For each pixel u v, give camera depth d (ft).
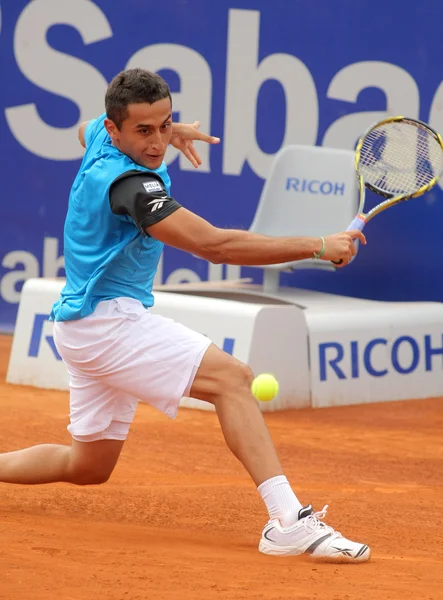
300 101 89.51
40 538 37.86
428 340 78.28
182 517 44.37
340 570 35.37
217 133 90.99
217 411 36.99
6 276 96.58
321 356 73.36
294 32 88.99
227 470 55.98
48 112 94.12
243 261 35.99
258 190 90.84
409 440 65.16
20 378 77.61
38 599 30.12
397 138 68.18
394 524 44.68
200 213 92.07
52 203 95.09
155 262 38.55
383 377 76.13
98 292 37.47
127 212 35.63
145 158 36.47
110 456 40.57
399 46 87.35
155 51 91.50
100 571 33.42
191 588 31.99
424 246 88.02
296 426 67.67
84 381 38.96
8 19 93.71
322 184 82.84
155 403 37.63
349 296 90.02
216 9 90.02
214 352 36.94
